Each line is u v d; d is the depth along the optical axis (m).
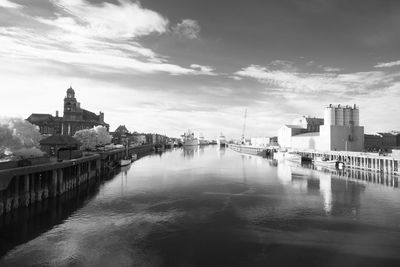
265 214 48.19
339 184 75.62
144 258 31.95
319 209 50.97
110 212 48.91
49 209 49.69
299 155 142.00
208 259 31.84
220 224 43.16
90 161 81.12
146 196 61.59
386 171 95.12
